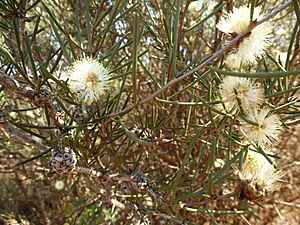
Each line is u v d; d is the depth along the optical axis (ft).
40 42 0.91
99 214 0.93
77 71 0.39
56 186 1.17
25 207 1.25
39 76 0.44
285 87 0.46
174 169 1.00
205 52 0.89
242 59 0.38
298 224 1.33
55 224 1.19
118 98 0.44
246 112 0.39
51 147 0.46
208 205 0.97
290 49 0.45
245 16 0.36
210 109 0.38
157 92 0.36
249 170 0.43
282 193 1.27
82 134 0.51
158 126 0.52
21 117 0.83
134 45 0.29
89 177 0.59
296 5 0.25
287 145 1.27
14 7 0.40
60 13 0.93
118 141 0.83
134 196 0.63
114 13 0.39
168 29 0.42
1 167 1.03
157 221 0.78
